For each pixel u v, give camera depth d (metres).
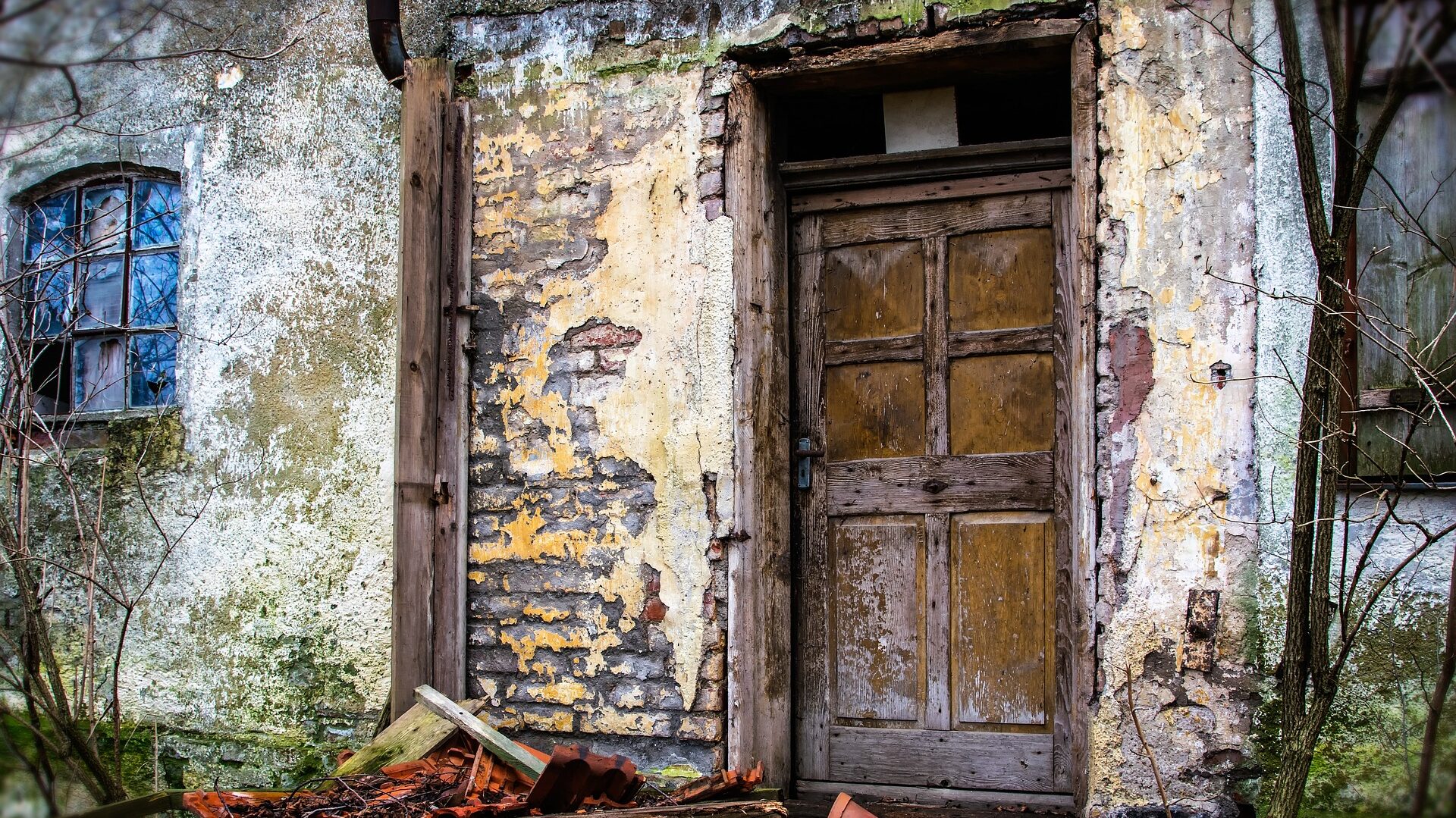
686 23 3.85
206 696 4.38
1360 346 3.20
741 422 3.71
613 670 3.78
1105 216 3.40
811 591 3.88
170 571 4.48
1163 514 3.29
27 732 3.78
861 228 3.93
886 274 3.90
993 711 3.68
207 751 4.33
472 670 3.92
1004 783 3.64
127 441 4.60
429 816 2.96
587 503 3.85
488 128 4.06
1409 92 2.90
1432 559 3.08
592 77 3.95
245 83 4.61
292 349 4.43
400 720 3.60
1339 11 2.66
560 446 3.89
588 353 3.89
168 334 4.72
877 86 3.84
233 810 3.07
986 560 3.72
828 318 3.94
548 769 3.04
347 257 4.38
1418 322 3.18
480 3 4.11
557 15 4.01
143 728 4.41
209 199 4.62
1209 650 3.22
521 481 3.93
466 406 4.00
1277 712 3.15
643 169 3.87
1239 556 3.22
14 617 4.64
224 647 4.38
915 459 3.81
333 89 4.46
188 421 4.54
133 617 4.50
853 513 3.86
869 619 3.82
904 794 3.71
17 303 4.73
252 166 4.57
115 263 4.95
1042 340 3.71
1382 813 2.95
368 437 4.29
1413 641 3.07
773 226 3.87
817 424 3.92
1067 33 3.47
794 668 3.87
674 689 3.71
